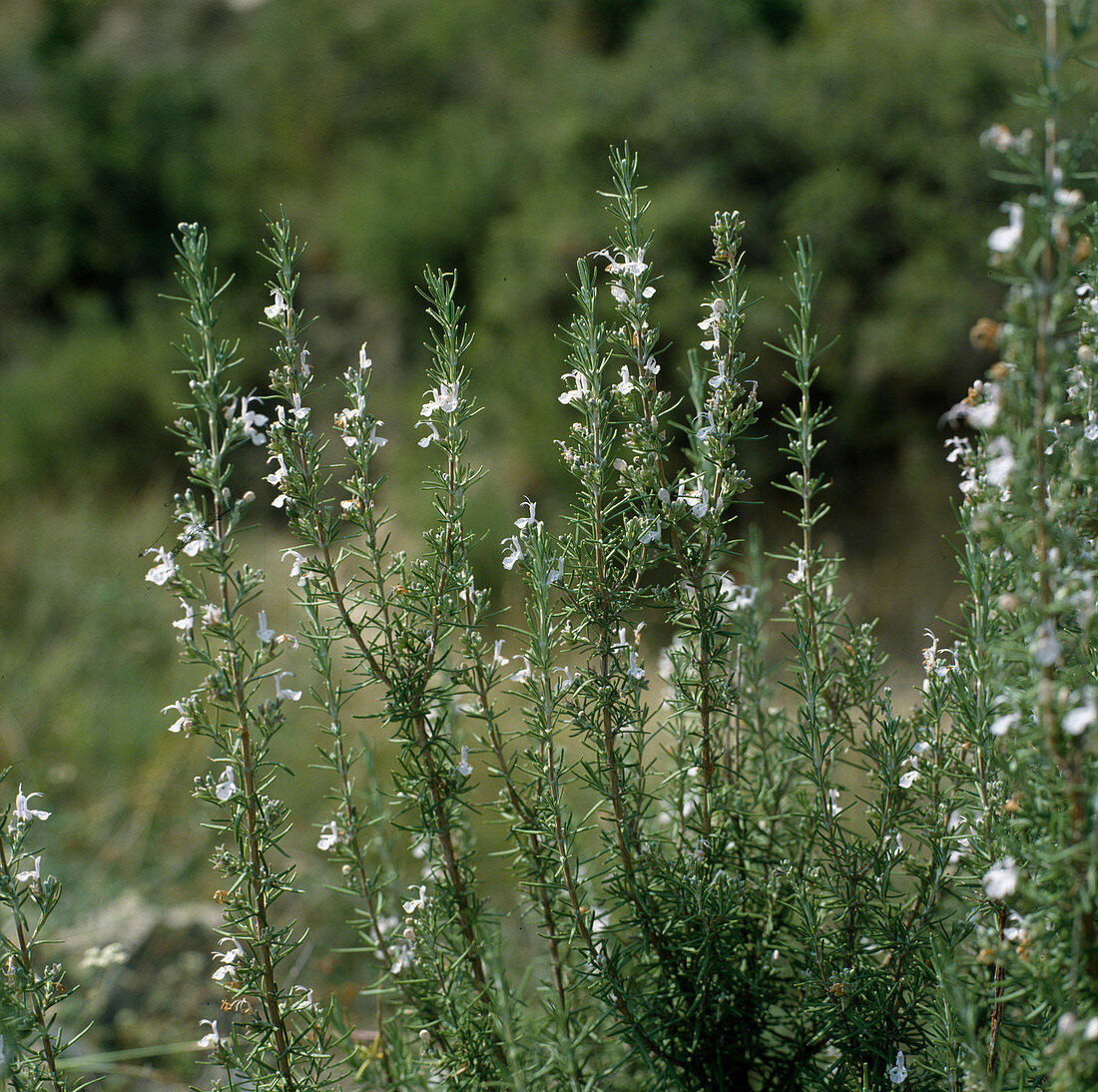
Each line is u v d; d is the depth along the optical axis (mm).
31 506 9008
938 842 1845
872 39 11195
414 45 16469
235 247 13547
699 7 12758
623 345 1836
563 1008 1881
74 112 14656
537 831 1864
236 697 1688
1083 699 1238
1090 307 1584
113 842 3992
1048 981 1347
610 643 1854
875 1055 1833
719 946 1908
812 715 1900
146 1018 2934
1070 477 1307
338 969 2943
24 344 13297
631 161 1800
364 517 1834
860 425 8977
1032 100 1200
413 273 11977
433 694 1864
